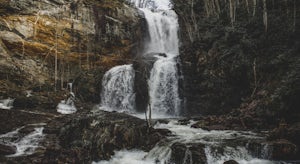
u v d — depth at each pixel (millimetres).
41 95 28031
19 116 21125
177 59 29031
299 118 17656
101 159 13680
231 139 14766
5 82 27781
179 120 21188
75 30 33469
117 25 37219
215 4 32812
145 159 13898
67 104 27703
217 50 25094
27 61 29938
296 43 21172
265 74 21562
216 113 24578
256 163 12727
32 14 30359
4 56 28281
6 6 28672
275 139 14172
